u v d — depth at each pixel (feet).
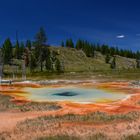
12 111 113.09
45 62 473.26
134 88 195.42
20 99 144.25
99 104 125.90
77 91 184.24
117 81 252.01
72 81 255.91
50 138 67.21
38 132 75.61
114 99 143.84
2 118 99.55
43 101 137.69
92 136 67.56
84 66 532.73
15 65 447.83
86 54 612.70
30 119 95.81
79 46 648.38
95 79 282.36
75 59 565.94
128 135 67.97
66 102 132.46
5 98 145.48
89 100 141.28
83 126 81.61
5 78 314.96
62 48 606.14
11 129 82.43
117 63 640.99
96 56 639.76
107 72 384.47
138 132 70.85
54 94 169.27
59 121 89.76
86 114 101.81
